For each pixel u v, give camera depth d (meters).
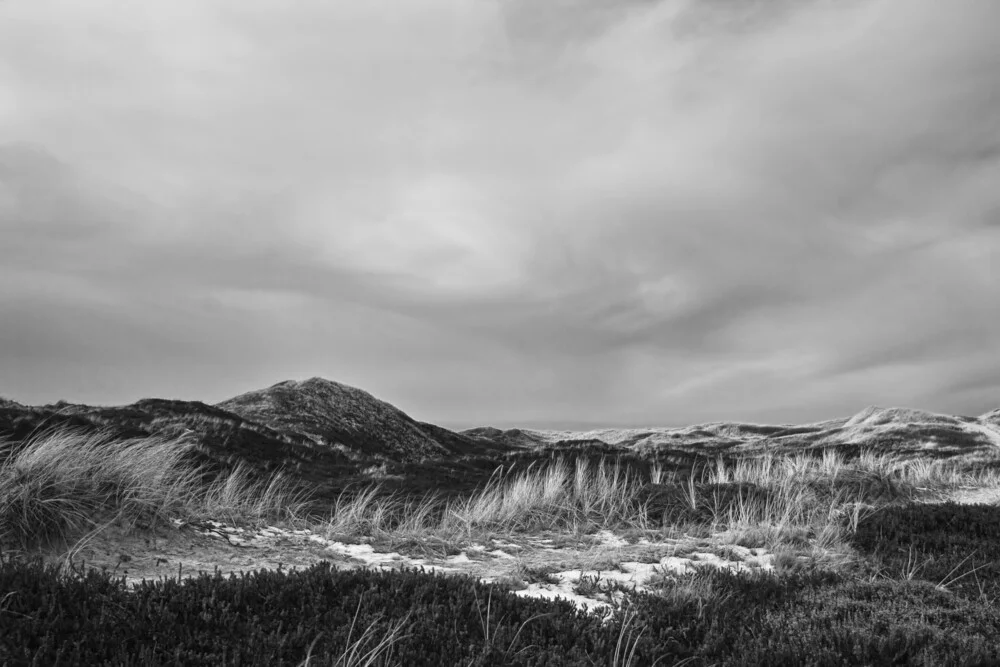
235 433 24.94
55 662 4.29
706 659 5.59
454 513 14.17
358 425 38.66
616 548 11.62
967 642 5.75
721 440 68.31
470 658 4.96
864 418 69.62
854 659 5.54
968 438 51.06
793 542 11.55
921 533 11.40
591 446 40.94
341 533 12.05
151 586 5.93
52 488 9.45
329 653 4.76
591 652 5.53
